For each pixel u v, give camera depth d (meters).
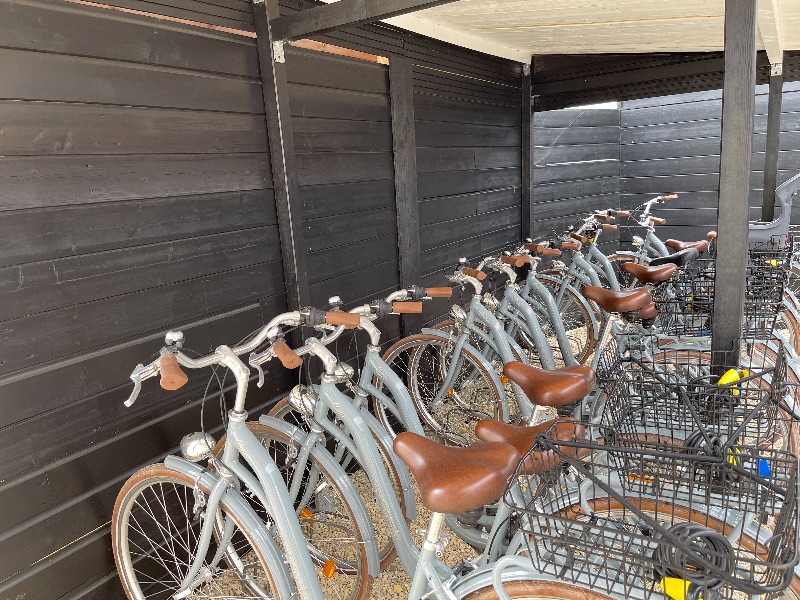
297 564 1.42
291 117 2.15
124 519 1.60
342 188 2.45
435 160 3.13
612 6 2.27
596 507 1.45
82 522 1.56
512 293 2.93
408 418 1.92
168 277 1.74
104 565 1.62
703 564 0.92
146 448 1.72
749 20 1.36
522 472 1.33
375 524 2.24
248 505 1.49
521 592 1.22
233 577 1.92
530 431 1.43
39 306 1.42
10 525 1.40
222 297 1.92
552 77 4.00
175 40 1.69
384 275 2.77
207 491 1.50
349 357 2.55
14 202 1.35
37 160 1.39
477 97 3.47
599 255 3.79
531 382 1.62
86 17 1.46
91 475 1.58
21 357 1.40
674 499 1.28
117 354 1.62
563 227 4.91
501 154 3.85
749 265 2.43
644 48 3.55
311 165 2.27
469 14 2.56
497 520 1.46
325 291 2.41
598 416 1.95
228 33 1.85
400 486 1.88
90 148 1.50
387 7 1.64
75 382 1.52
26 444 1.42
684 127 5.09
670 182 5.25
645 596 1.07
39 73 1.38
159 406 1.75
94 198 1.52
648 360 1.94
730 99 1.42
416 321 3.03
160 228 1.70
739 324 1.54
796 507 0.95
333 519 2.04
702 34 2.93
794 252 2.94
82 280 1.51
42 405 1.45
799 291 3.22
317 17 1.81
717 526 1.33
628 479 1.39
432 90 3.02
